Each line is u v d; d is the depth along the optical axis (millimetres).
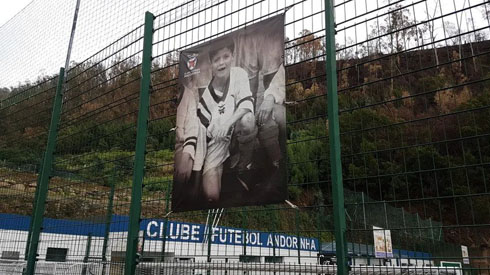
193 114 3311
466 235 12484
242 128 2992
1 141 5891
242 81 3074
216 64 3266
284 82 2848
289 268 2975
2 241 5422
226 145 3051
